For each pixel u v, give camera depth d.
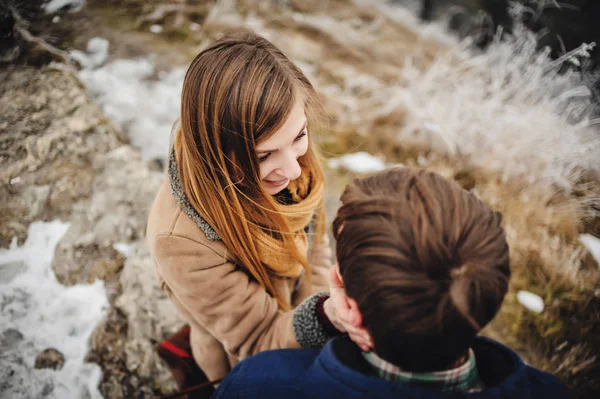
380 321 0.55
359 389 0.62
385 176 0.62
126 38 2.74
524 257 2.16
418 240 0.53
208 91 0.82
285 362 0.78
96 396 1.44
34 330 1.52
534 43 2.79
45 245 1.70
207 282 1.00
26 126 1.95
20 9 2.55
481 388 0.66
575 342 1.91
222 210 0.93
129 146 2.12
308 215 1.09
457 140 2.62
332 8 3.97
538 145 2.41
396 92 2.96
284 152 0.90
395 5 4.61
